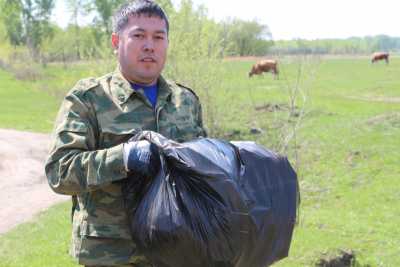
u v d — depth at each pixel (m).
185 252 2.33
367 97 26.03
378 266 6.42
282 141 8.88
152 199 2.38
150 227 2.34
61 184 2.50
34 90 31.84
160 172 2.40
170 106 2.79
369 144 14.10
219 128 13.07
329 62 53.03
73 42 38.31
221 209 2.30
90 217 2.60
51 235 7.93
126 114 2.65
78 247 2.64
